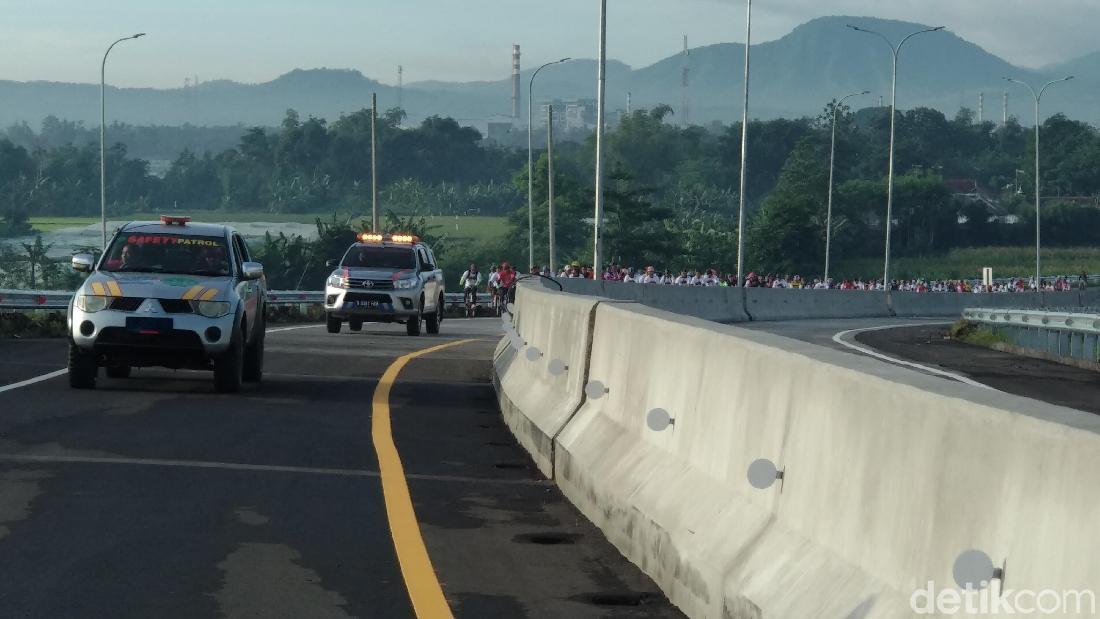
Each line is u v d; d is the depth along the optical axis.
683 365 9.06
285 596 7.77
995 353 35.84
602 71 47.59
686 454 8.66
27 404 16.25
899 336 44.25
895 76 81.44
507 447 14.05
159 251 19.20
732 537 7.28
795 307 65.00
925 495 5.38
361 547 9.09
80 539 9.07
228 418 15.55
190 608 7.47
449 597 7.84
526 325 16.78
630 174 136.25
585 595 7.98
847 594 5.83
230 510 10.16
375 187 79.25
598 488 9.95
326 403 17.61
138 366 18.45
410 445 13.94
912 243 172.38
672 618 7.53
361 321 39.09
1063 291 92.75
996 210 198.25
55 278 121.50
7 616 7.25
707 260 141.50
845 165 199.62
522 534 9.66
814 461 6.59
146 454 12.64
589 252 136.62
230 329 18.09
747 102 63.06
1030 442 4.70
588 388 10.91
